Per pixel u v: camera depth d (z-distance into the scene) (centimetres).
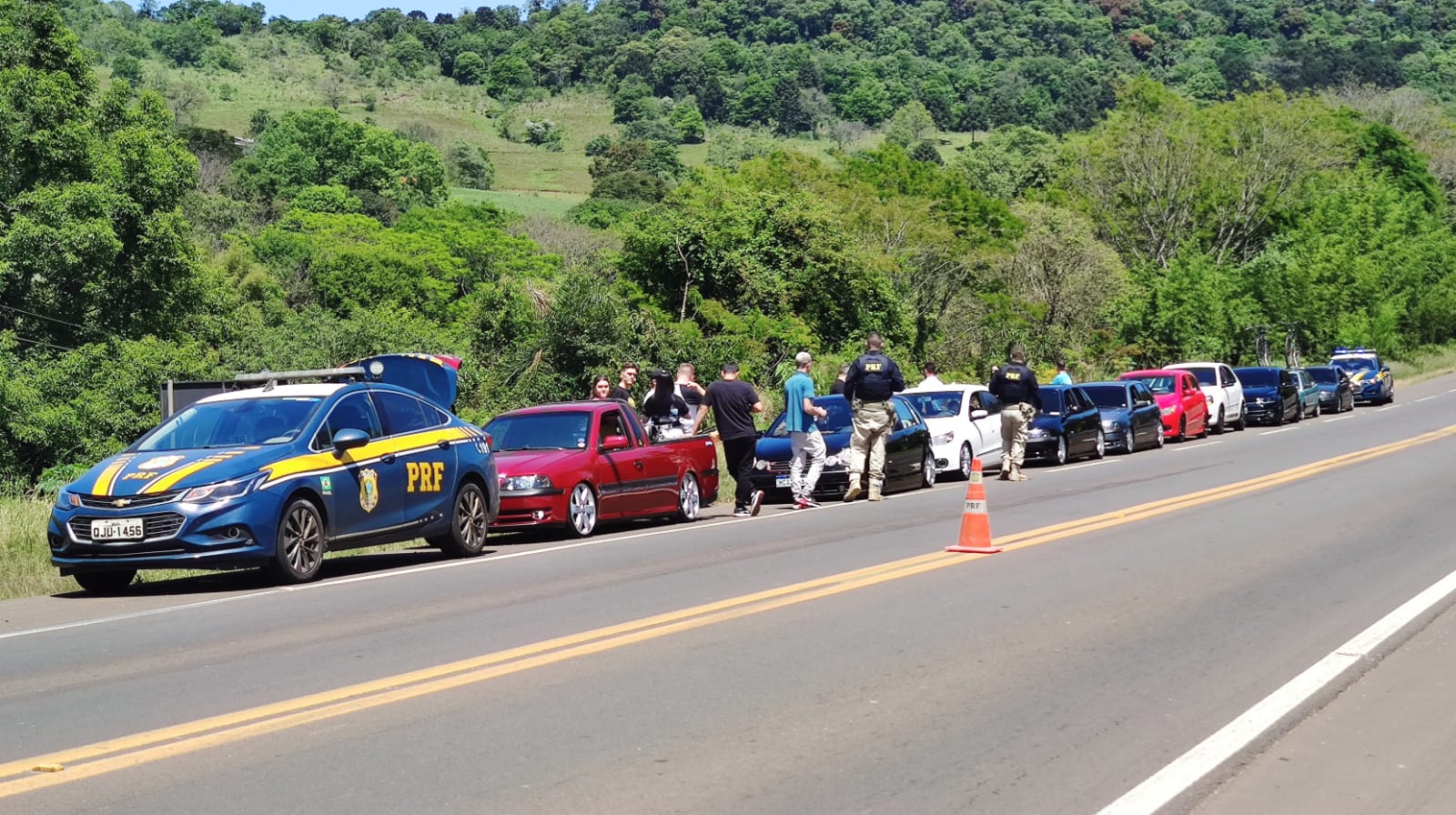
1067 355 5144
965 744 649
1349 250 6669
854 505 1923
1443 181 9819
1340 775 606
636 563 1309
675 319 3653
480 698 741
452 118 19438
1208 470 2327
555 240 8919
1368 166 8256
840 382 2397
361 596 1128
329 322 4297
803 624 952
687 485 1805
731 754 630
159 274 4053
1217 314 5609
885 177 5691
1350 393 4459
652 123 18375
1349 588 1109
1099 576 1170
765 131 19238
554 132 18875
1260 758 635
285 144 11094
